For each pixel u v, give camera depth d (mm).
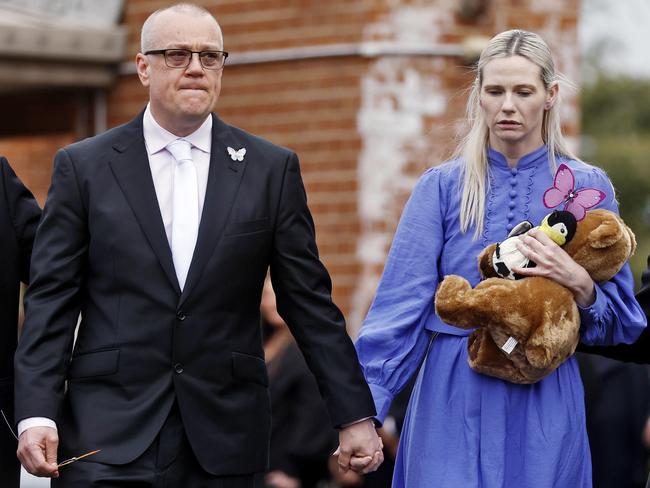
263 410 16109
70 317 15805
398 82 25469
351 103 25578
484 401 15992
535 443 15836
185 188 15945
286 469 22734
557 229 15500
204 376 15688
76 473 15430
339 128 25719
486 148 16359
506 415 15945
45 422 15375
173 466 15609
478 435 15992
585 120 76250
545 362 15398
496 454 15867
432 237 16422
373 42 25422
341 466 16188
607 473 23031
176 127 15992
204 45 15758
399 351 16359
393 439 23188
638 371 23656
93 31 27375
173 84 15758
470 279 16203
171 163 16078
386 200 25531
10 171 17266
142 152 16031
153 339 15602
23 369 15531
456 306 15477
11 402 17062
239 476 15883
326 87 25828
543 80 15906
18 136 29859
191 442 15562
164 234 15758
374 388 16297
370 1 25391
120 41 27719
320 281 16281
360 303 25547
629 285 16016
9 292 17078
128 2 27766
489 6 25641
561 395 15984
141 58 16156
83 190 15844
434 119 25484
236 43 26609
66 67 27344
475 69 16672
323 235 25875
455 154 16750
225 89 26766
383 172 25516
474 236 16219
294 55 26000
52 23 27203
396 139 25516
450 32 25516
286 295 16250
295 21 26031
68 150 16047
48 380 15523
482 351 15758
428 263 16391
